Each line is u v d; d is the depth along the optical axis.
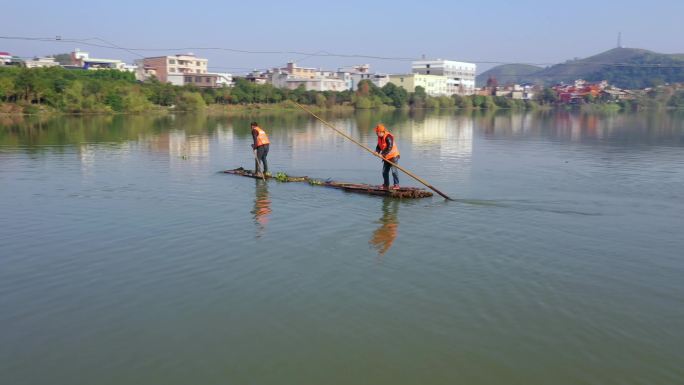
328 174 18.22
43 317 6.75
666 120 61.22
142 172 18.00
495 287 7.65
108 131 37.28
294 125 46.75
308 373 5.47
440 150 26.23
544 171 18.86
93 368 5.62
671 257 9.01
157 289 7.59
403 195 13.68
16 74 60.91
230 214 11.86
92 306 7.06
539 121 59.00
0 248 9.45
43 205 12.80
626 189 15.19
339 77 150.38
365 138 32.88
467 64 178.75
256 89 89.50
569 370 5.53
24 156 22.16
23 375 5.50
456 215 11.86
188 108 74.00
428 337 6.19
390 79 145.12
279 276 8.05
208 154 23.64
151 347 6.02
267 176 16.73
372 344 6.04
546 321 6.59
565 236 10.21
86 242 9.77
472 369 5.55
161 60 122.69
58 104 60.81
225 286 7.68
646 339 6.16
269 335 6.25
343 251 9.23
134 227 10.75
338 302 7.13
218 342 6.10
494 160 22.14
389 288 7.60
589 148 27.44
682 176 17.58
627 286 7.71
